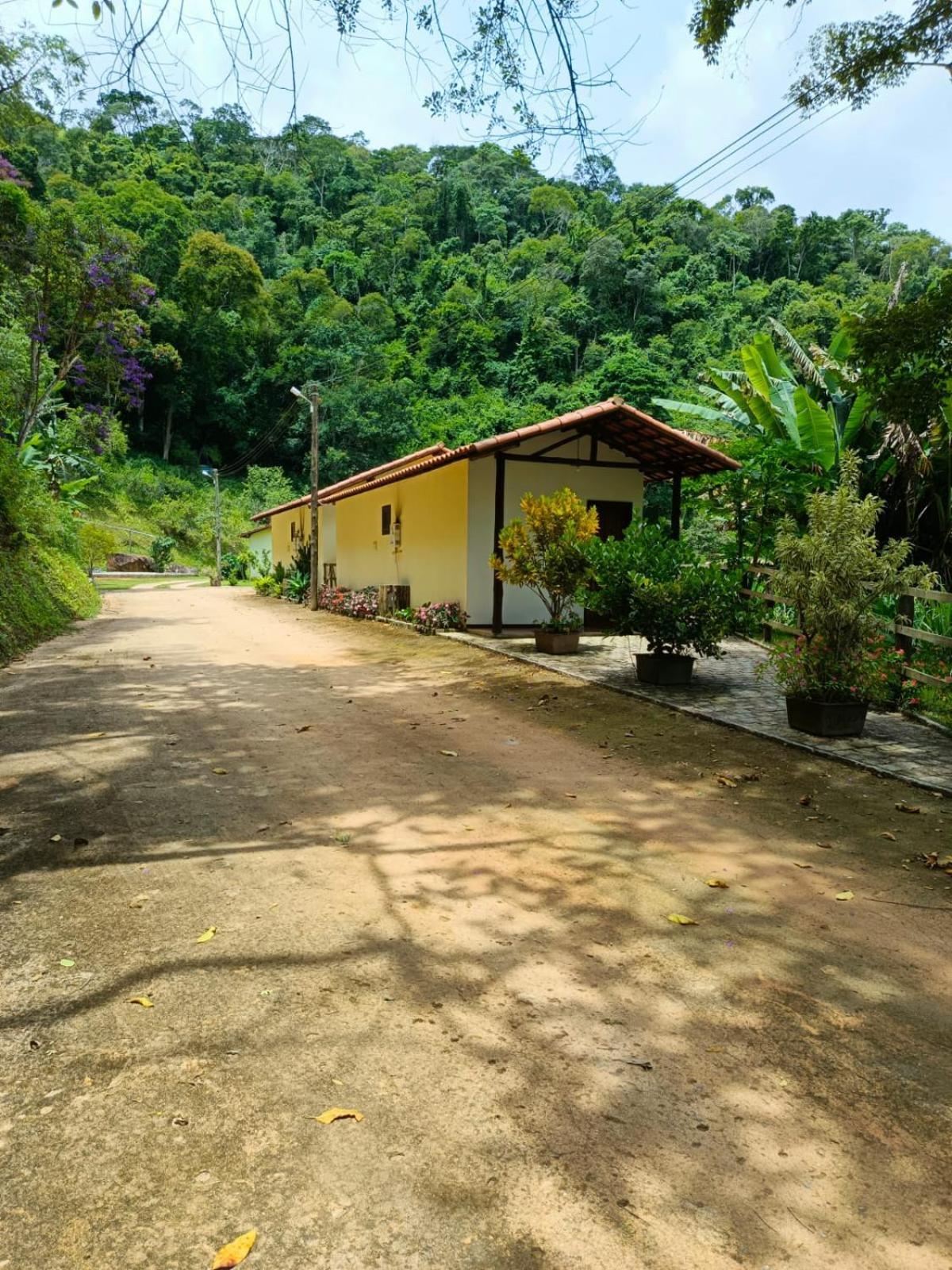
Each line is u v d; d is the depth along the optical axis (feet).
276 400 203.41
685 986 9.37
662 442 41.83
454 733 22.22
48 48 31.12
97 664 34.86
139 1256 5.58
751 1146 6.78
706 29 21.65
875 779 17.87
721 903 11.66
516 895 11.81
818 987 9.41
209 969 9.52
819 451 41.16
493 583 41.34
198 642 43.24
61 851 13.19
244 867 12.66
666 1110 7.20
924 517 40.34
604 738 21.65
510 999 9.01
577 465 44.45
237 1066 7.71
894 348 21.34
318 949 10.08
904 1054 8.15
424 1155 6.58
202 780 17.28
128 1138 6.73
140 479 181.57
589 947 10.28
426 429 172.14
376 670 33.24
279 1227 5.84
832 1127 7.04
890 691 24.84
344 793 16.61
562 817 15.34
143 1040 8.12
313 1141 6.72
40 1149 6.59
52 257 56.49
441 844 13.84
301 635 46.85
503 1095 7.36
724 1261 5.62
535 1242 5.74
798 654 21.61
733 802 16.30
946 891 12.13
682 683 28.68
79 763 18.52
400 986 9.23
